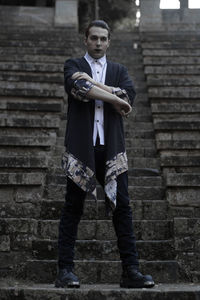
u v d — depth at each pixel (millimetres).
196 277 4852
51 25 15531
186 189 5805
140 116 8609
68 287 3850
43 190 6027
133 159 6961
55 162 6961
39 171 6266
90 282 4727
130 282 3881
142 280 3869
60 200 5773
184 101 9023
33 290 3709
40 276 4773
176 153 7082
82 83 3850
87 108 3930
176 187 5816
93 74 4082
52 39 13203
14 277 4934
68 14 15531
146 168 6805
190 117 8367
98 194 6082
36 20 15539
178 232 5172
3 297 3715
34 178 5871
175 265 4801
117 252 5051
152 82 9625
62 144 7613
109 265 4766
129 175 6676
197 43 12727
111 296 3666
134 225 5363
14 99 8898
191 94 8992
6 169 6238
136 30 16688
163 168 6531
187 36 13570
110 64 4184
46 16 15586
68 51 11891
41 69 10430
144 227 5359
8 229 5176
